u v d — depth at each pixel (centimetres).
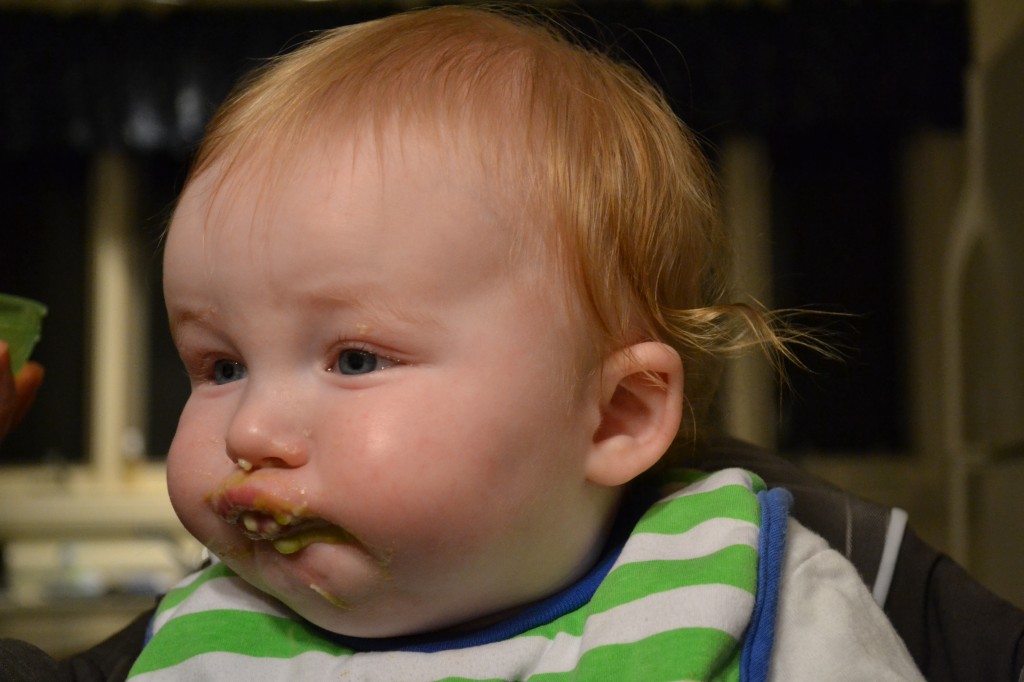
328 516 61
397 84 69
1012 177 164
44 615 283
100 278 351
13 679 66
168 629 74
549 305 66
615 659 63
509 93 71
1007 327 166
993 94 172
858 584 73
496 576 65
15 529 326
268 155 65
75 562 323
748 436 343
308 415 62
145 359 356
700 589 66
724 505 72
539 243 66
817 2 348
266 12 345
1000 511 165
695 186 81
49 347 353
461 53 73
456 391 62
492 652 67
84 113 341
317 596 64
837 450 349
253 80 81
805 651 66
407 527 60
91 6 343
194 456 65
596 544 71
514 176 67
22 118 341
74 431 351
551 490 66
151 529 328
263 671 69
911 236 355
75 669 74
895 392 352
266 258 63
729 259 92
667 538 71
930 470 342
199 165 70
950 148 354
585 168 70
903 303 355
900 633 79
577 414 67
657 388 70
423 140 66
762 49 346
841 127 358
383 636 67
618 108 76
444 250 63
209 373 68
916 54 347
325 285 62
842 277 355
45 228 356
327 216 62
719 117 344
